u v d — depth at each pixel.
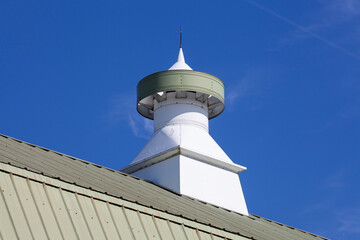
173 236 23.12
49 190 21.16
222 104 34.66
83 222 21.05
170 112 33.66
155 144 32.88
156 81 33.50
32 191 20.70
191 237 23.64
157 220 23.22
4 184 20.23
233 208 32.22
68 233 20.39
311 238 32.66
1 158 21.80
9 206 19.75
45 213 20.39
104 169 28.17
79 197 21.72
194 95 33.91
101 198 22.31
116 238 21.41
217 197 31.84
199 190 31.36
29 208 20.16
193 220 24.52
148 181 31.80
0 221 19.23
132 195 24.83
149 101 34.78
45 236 19.78
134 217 22.59
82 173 25.17
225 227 26.20
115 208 22.36
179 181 30.94
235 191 32.81
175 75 33.38
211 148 32.84
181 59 35.09
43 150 26.34
